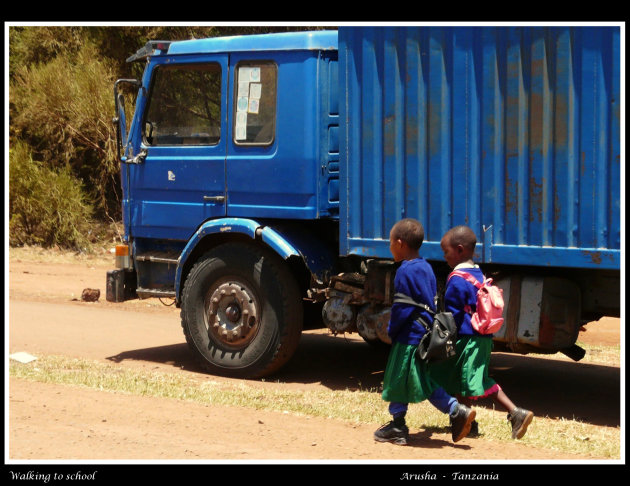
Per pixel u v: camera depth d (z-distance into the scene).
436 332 8.82
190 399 11.09
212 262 12.88
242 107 12.90
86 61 34.94
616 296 10.79
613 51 10.02
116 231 34.41
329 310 12.30
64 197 33.00
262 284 12.47
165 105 13.66
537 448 9.35
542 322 10.86
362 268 12.40
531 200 10.64
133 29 34.28
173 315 19.16
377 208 11.83
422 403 11.47
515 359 15.25
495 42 10.80
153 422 9.88
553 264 10.50
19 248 32.25
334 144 12.60
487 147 10.92
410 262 9.22
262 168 12.66
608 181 10.13
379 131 11.78
